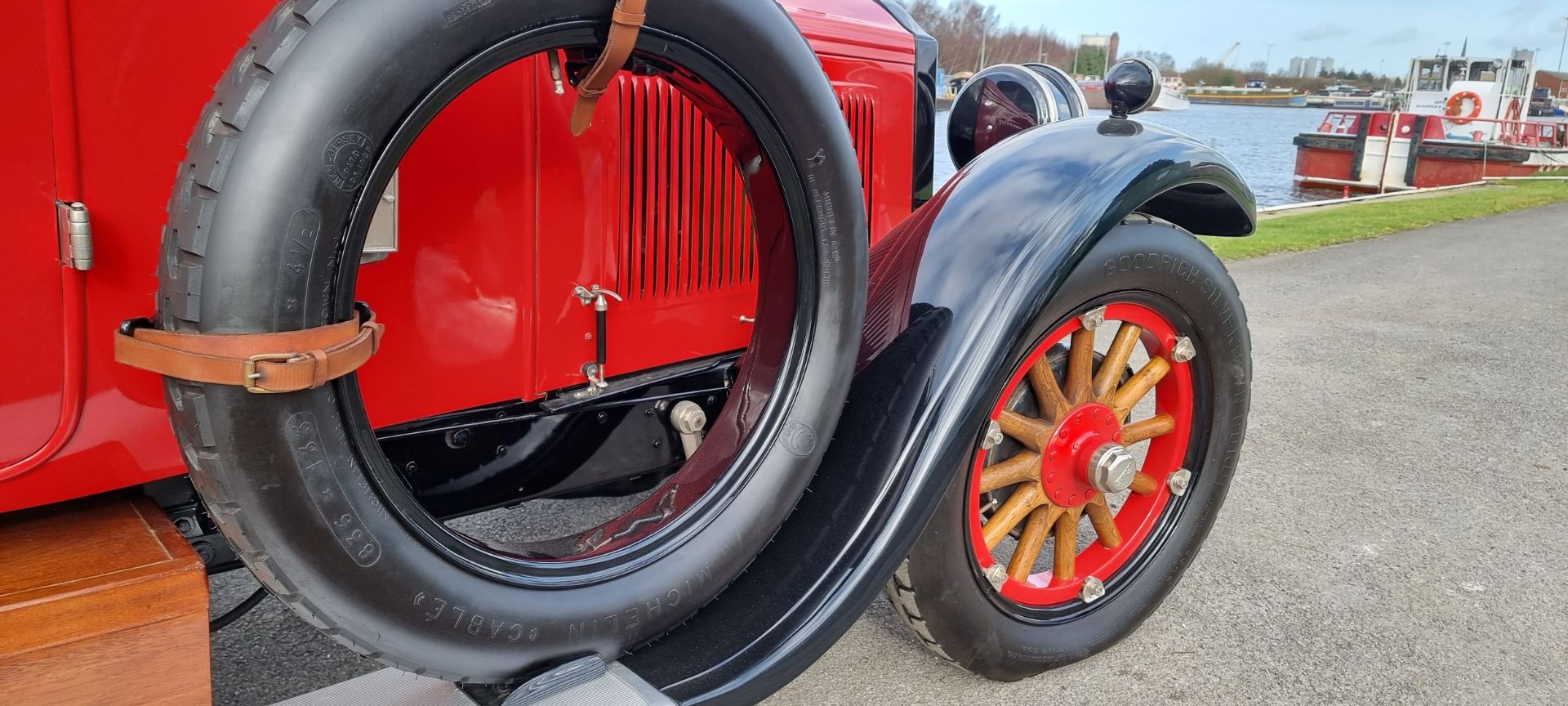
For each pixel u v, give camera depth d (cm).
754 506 149
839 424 163
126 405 115
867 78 223
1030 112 270
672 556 142
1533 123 1977
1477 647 213
